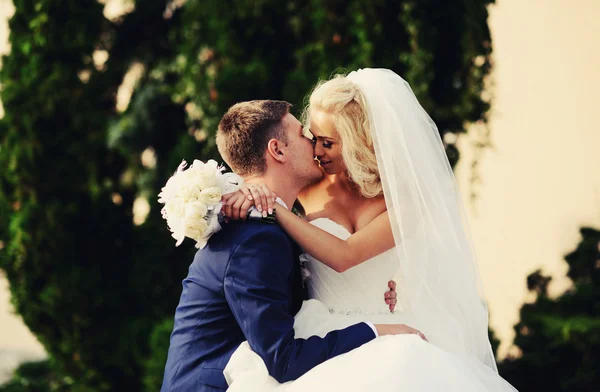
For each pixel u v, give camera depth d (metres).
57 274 5.73
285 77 5.50
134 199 6.12
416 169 2.55
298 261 2.51
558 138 7.24
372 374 2.18
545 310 5.68
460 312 2.54
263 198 2.38
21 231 5.67
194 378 2.32
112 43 6.13
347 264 2.52
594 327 5.13
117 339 5.81
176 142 6.05
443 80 5.05
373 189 2.63
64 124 5.79
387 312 2.60
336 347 2.27
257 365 2.27
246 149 2.51
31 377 6.49
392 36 5.05
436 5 4.90
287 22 5.44
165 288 5.91
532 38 7.53
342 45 5.17
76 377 5.92
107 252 5.89
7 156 5.71
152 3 6.08
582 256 5.91
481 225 7.18
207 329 2.34
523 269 6.98
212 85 5.47
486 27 5.06
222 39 5.48
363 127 2.60
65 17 5.79
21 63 5.80
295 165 2.52
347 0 5.14
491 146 5.40
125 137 5.82
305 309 2.46
